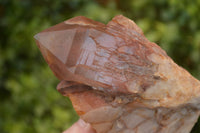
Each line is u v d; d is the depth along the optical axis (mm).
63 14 350
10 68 370
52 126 316
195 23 318
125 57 190
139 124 199
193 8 317
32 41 336
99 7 325
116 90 188
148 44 201
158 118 201
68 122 311
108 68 188
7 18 367
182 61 313
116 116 196
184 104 198
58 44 188
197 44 309
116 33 195
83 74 186
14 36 352
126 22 204
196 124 288
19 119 334
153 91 190
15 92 329
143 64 191
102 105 194
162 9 326
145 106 195
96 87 192
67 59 186
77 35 189
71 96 199
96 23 199
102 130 198
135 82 188
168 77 192
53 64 191
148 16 325
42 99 321
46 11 352
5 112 341
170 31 310
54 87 323
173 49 311
